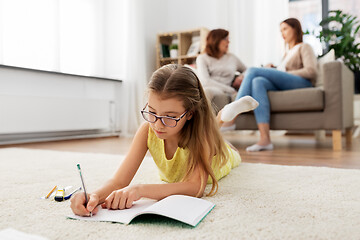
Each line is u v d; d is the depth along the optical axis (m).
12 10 2.68
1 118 2.59
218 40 2.72
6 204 0.83
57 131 3.24
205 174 0.91
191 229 0.63
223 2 3.99
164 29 4.46
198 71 2.73
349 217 0.71
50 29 2.96
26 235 0.55
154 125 0.79
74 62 3.27
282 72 2.31
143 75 3.74
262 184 1.07
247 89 2.22
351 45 3.52
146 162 1.59
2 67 2.53
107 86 3.60
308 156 1.85
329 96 2.14
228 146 1.30
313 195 0.91
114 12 3.70
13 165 1.52
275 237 0.59
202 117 0.89
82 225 0.66
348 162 1.61
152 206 0.68
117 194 0.75
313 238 0.59
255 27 3.84
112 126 3.67
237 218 0.70
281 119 2.29
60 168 1.43
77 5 3.30
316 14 4.01
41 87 2.89
